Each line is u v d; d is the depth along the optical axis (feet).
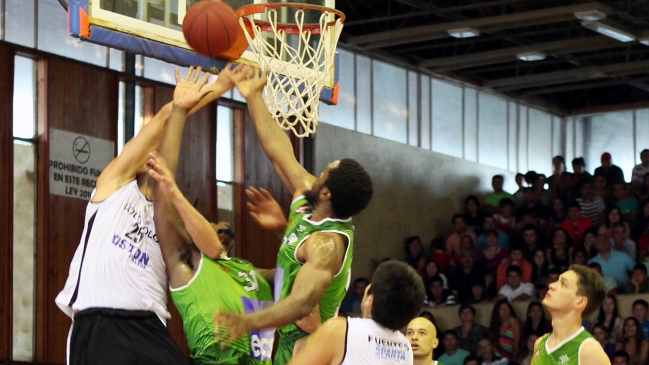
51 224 33.24
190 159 37.91
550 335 16.44
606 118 52.16
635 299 35.42
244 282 14.01
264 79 15.62
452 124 47.85
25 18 33.17
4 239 31.94
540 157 52.03
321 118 41.50
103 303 12.93
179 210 13.20
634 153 51.01
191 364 13.62
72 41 34.55
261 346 14.05
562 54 44.21
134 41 19.01
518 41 45.27
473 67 47.83
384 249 44.09
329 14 20.01
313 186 13.73
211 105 38.78
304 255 13.30
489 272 41.78
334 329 12.33
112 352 12.71
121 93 35.91
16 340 32.24
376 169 43.88
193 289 13.58
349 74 43.01
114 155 35.45
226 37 16.16
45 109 33.32
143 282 13.16
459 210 47.67
